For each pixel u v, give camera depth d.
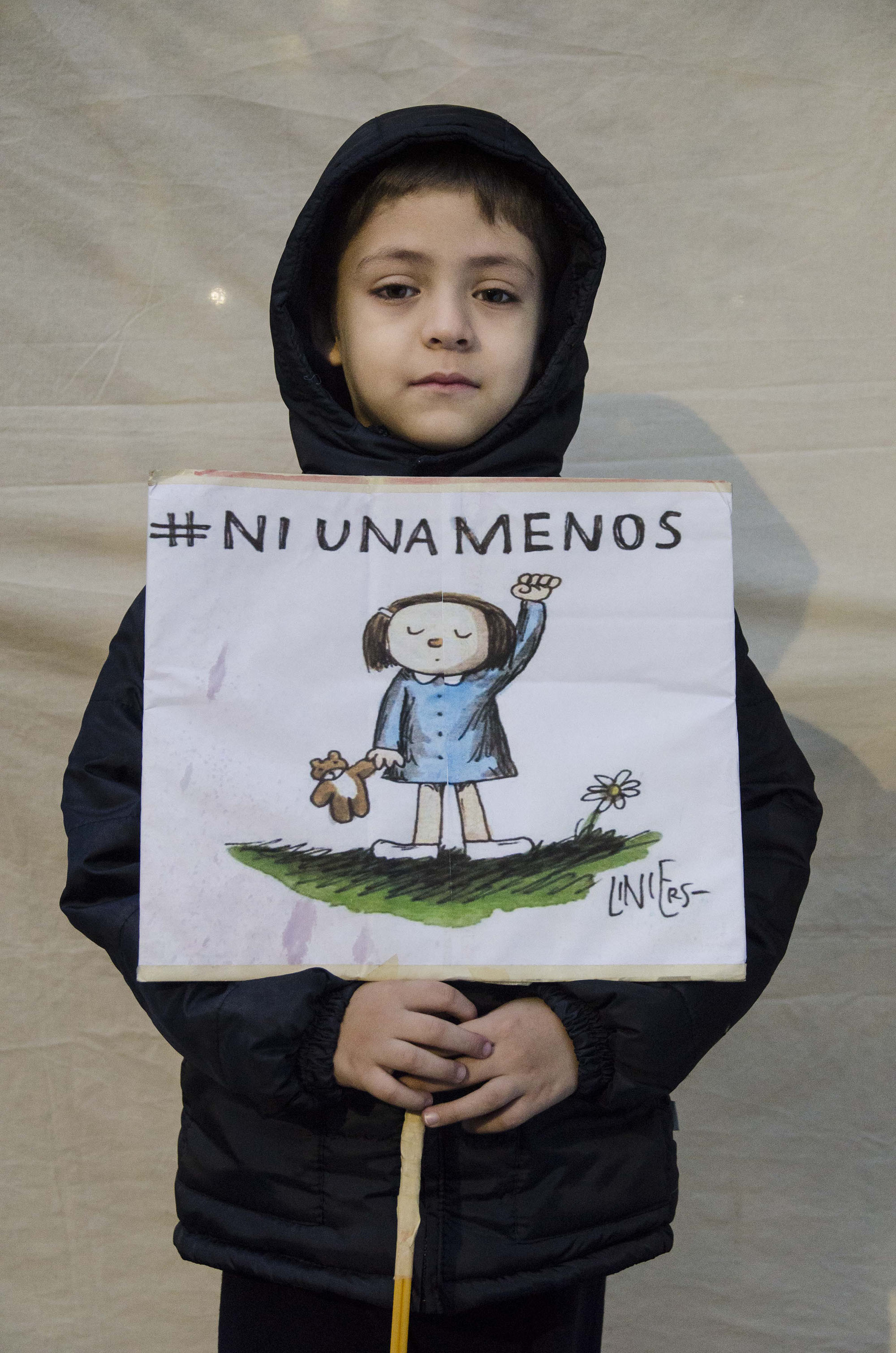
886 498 1.68
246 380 1.68
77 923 1.17
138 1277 1.63
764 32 1.69
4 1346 1.62
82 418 1.67
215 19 1.68
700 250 1.69
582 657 1.10
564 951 1.06
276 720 1.08
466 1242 1.09
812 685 1.66
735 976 1.06
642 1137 1.17
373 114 1.68
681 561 1.12
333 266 1.39
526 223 1.32
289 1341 1.15
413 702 1.09
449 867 1.07
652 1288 1.64
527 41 1.69
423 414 1.26
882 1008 1.66
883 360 1.68
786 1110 1.66
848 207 1.69
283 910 1.06
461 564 1.11
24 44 1.67
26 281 1.67
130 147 1.68
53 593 1.64
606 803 1.08
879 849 1.66
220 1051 1.07
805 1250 1.64
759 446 1.68
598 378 1.69
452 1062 1.06
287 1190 1.12
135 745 1.22
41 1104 1.64
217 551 1.09
